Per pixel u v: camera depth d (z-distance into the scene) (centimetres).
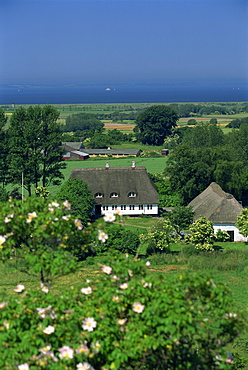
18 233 1416
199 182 10188
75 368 1141
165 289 1278
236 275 4900
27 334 1159
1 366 1116
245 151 12288
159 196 10738
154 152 19512
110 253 1475
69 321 1230
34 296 1323
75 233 1443
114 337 1196
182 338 1245
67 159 18150
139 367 1304
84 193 7944
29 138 9744
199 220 6300
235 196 10188
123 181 10062
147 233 6322
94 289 1344
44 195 9106
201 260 5534
